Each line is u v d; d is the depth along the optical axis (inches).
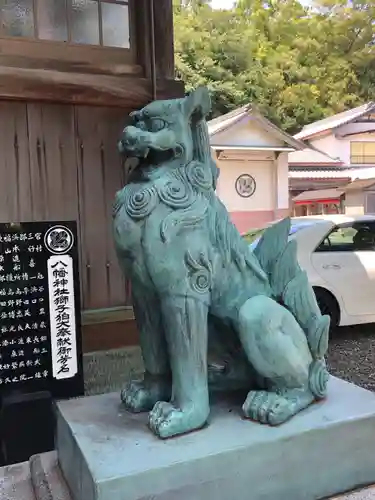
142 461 50.8
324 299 181.6
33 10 99.6
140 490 48.9
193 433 56.1
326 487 57.6
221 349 65.1
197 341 56.2
